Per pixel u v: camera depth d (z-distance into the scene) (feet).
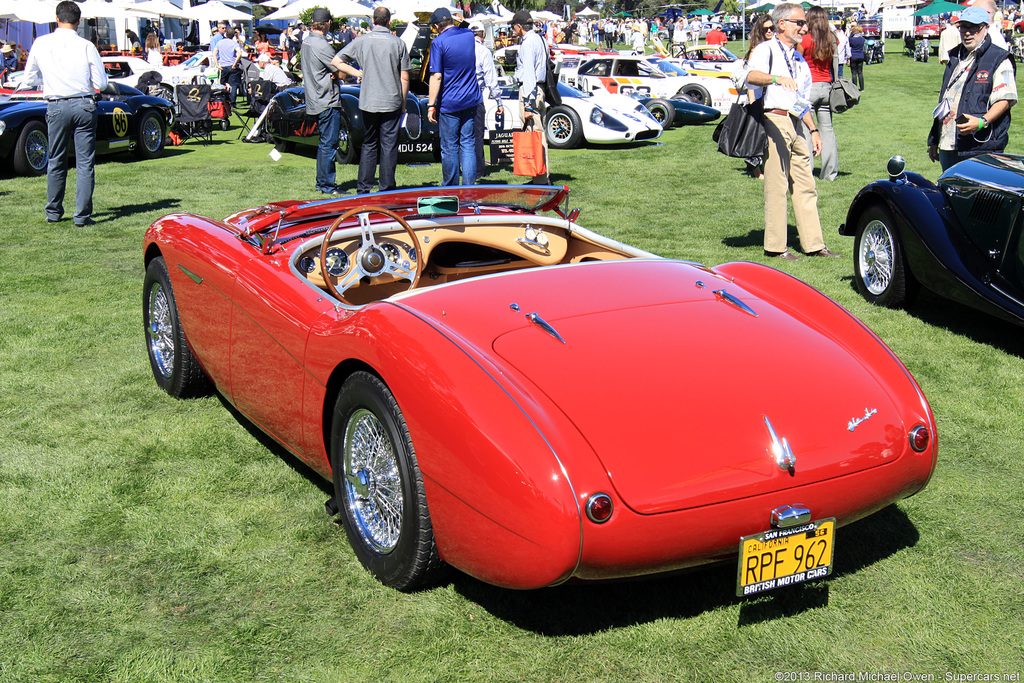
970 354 15.67
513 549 7.11
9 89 37.93
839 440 7.74
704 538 7.18
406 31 36.45
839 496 7.64
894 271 18.01
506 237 13.16
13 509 10.39
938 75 85.25
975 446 12.05
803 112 21.39
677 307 9.32
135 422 12.98
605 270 10.34
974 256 16.20
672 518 7.01
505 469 7.00
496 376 7.55
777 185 22.04
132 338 16.79
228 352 11.48
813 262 22.07
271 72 48.49
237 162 38.88
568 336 8.42
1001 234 15.70
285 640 8.02
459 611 8.41
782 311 9.69
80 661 7.70
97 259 22.86
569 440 7.11
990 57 20.93
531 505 6.88
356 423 8.88
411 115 36.27
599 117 43.04
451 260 13.43
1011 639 7.97
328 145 30.60
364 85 29.12
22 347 16.17
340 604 8.55
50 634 8.07
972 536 9.73
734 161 39.01
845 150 40.86
